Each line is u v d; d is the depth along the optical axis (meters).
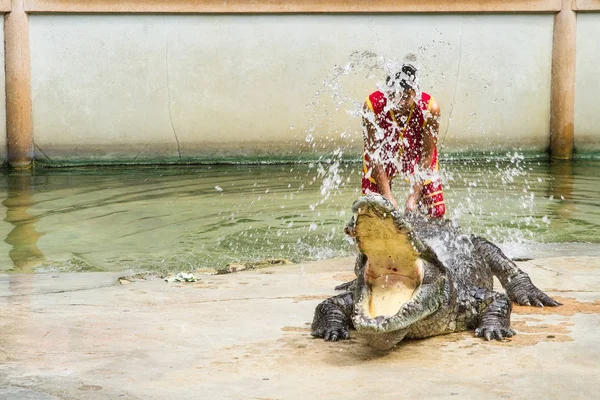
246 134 17.66
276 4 17.19
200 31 17.34
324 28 17.47
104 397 4.09
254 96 17.56
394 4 17.38
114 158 17.53
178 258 8.95
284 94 17.59
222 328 5.48
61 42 17.11
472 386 4.22
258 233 10.28
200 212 11.73
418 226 6.44
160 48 17.33
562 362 4.61
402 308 4.53
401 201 12.55
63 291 6.98
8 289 7.10
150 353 4.88
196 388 4.24
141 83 17.39
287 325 5.57
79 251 9.33
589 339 5.10
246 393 4.17
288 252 9.24
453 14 17.66
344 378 4.41
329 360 4.76
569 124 18.03
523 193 13.30
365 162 8.78
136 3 17.03
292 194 13.40
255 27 17.41
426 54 17.69
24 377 4.39
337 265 8.18
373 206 4.24
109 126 17.41
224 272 8.17
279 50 17.47
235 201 12.70
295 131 17.69
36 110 17.20
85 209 12.05
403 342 5.15
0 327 5.48
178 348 4.99
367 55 17.58
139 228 10.63
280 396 4.12
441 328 5.23
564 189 13.70
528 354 4.78
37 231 10.47
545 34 17.91
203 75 17.44
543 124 18.11
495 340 5.12
